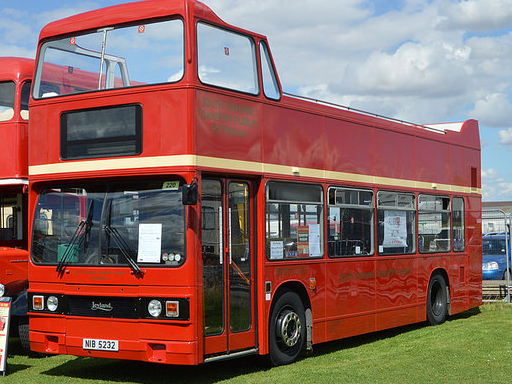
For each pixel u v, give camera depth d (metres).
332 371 10.32
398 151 14.75
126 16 10.20
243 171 10.46
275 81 11.38
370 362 11.06
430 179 15.93
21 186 12.59
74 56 10.64
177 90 9.66
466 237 17.31
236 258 10.41
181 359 9.37
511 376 9.84
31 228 10.61
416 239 15.16
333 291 12.38
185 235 9.51
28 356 12.45
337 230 12.61
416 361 11.02
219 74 10.17
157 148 9.69
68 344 10.12
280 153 11.30
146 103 9.80
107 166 9.96
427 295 15.45
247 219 10.70
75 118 10.30
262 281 10.76
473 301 17.47
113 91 10.03
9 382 9.98
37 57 10.96
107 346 9.80
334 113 12.77
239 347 10.34
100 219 10.05
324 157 12.40
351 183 13.07
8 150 12.42
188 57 9.67
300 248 11.64
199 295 9.52
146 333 9.59
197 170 9.60
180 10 9.82
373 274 13.53
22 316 12.32
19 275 12.23
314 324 11.87
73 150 10.28
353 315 12.88
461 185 17.33
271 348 10.98
